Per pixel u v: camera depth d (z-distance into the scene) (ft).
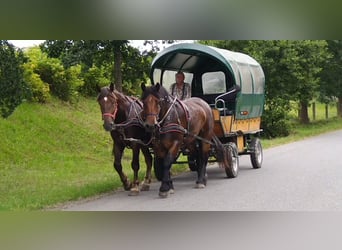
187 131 36.68
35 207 30.89
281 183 40.60
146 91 34.22
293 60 87.30
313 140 83.51
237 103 44.62
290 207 31.45
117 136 36.68
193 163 42.91
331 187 38.47
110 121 34.45
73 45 47.26
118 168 37.19
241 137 48.42
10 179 41.34
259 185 39.86
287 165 52.16
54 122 63.46
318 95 111.86
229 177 44.11
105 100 34.73
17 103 34.65
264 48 85.76
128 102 36.52
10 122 58.03
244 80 46.62
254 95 49.62
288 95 89.71
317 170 47.88
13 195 34.42
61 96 73.51
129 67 53.06
